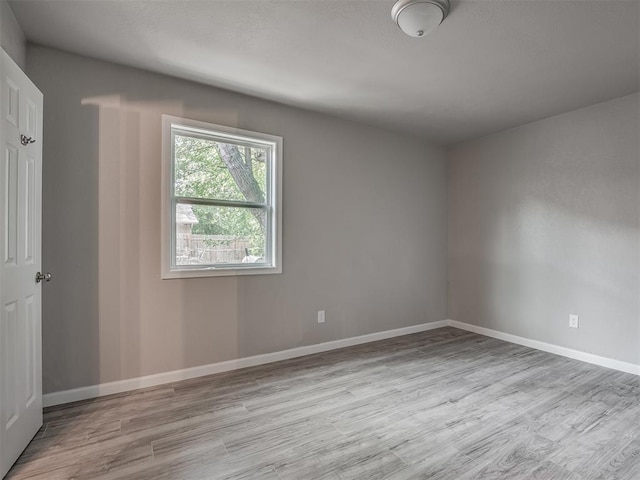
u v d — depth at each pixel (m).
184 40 2.32
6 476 1.73
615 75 2.77
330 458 1.89
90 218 2.55
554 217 3.65
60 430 2.14
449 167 4.75
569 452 1.94
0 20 1.86
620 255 3.18
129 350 2.70
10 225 1.77
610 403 2.52
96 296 2.58
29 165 1.98
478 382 2.89
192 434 2.11
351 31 2.22
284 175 3.41
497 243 4.18
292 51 2.46
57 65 2.44
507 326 4.08
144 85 2.74
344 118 3.78
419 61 2.58
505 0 1.90
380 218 4.11
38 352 2.10
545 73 2.76
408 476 1.74
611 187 3.24
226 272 3.10
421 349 3.75
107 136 2.61
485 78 2.85
